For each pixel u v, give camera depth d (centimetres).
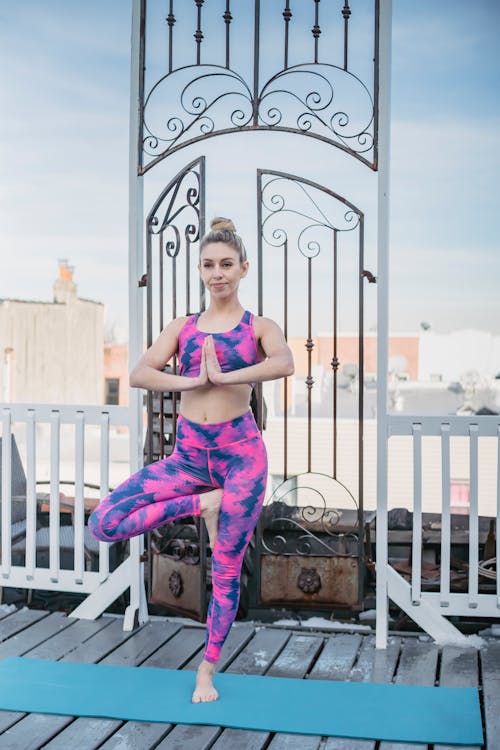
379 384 409
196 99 423
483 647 401
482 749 298
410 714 323
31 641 405
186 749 297
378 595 405
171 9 424
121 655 387
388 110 402
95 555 488
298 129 409
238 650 395
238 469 329
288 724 314
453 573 460
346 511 509
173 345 342
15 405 454
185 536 448
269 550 429
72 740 304
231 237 332
